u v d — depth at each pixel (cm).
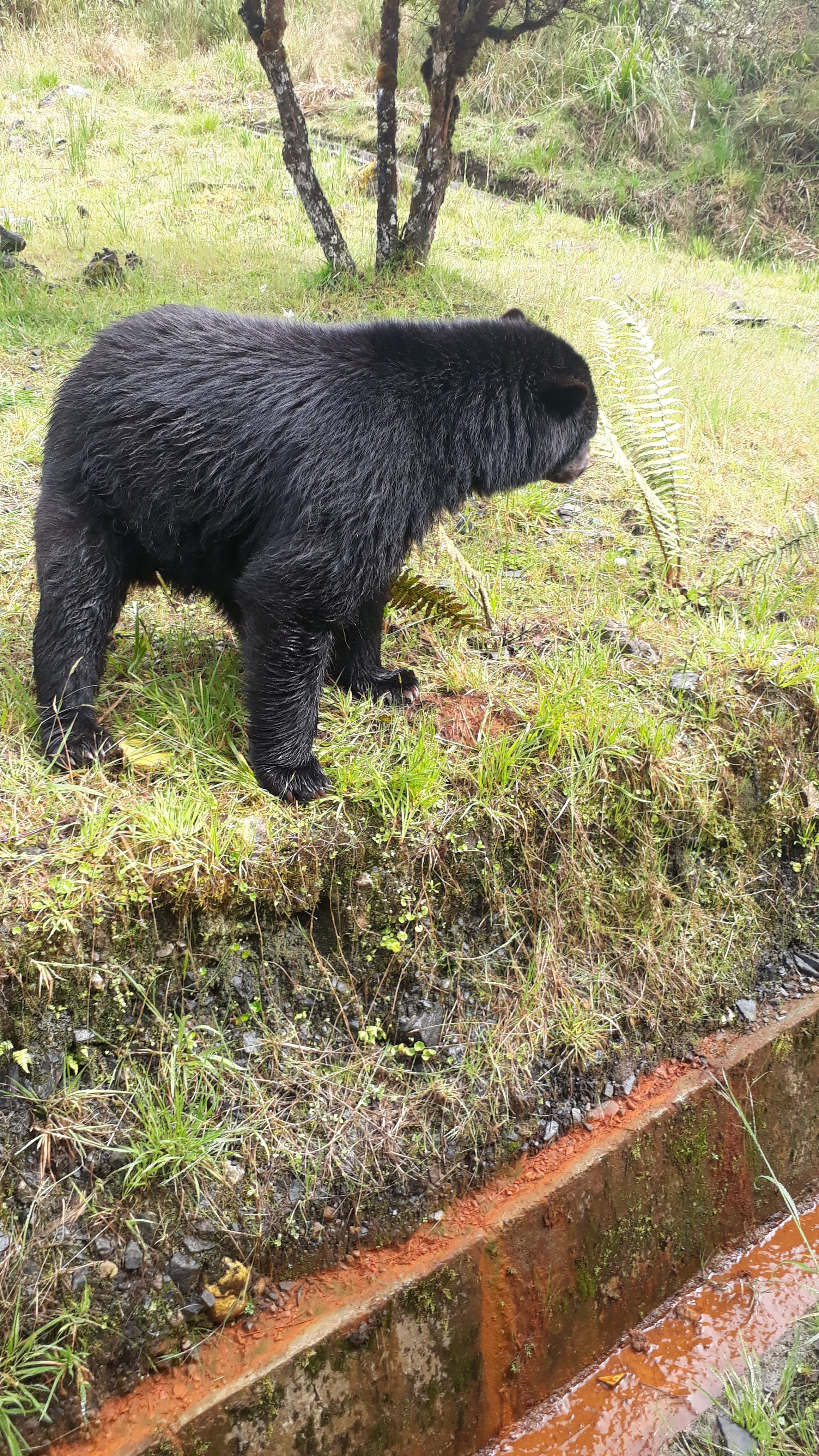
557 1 772
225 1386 295
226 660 423
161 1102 309
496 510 568
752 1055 412
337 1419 308
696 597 514
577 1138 373
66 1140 296
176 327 371
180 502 358
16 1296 277
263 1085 330
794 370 796
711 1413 336
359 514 346
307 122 1254
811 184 1274
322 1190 327
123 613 458
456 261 924
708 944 423
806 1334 366
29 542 488
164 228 949
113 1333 289
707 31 1389
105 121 1221
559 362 403
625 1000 399
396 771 366
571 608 495
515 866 384
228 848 332
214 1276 306
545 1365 351
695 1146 392
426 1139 347
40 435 581
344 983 351
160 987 321
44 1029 298
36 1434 276
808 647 484
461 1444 333
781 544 549
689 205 1241
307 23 1412
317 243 929
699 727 436
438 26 762
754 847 443
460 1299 334
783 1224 416
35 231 898
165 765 359
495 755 382
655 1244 380
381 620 410
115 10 1442
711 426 675
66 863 312
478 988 373
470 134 1280
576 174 1262
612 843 404
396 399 362
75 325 720
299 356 364
